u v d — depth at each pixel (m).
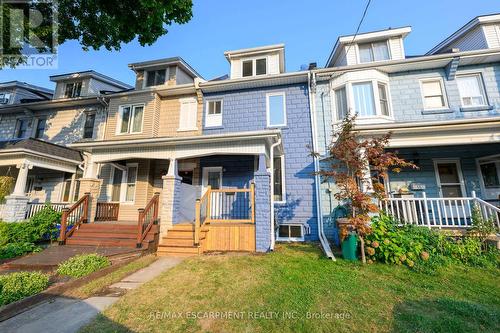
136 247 6.79
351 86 9.12
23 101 14.14
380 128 7.18
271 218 7.01
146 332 2.88
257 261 5.55
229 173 9.74
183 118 11.17
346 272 4.77
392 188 8.64
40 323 3.15
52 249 6.70
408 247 5.39
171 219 7.12
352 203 5.60
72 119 12.64
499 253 5.45
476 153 8.52
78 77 13.82
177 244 6.66
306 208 8.73
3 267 5.45
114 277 4.82
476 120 6.73
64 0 7.67
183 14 8.35
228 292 3.93
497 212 5.99
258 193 6.87
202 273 4.85
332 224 8.36
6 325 3.12
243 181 9.51
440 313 3.22
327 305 3.45
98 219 9.27
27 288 3.88
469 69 9.05
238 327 2.96
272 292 3.89
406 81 9.28
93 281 4.66
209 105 10.84
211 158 10.09
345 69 9.35
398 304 3.48
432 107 9.02
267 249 6.52
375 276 4.57
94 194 8.68
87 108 12.56
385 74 9.38
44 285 4.17
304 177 9.01
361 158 6.00
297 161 9.21
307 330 2.87
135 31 8.26
